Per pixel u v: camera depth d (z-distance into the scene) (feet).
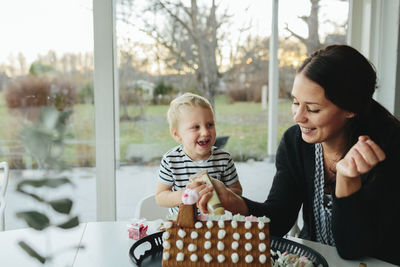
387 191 2.67
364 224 2.59
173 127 4.19
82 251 2.78
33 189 1.34
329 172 3.32
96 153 5.69
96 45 5.51
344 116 2.79
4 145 5.85
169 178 4.12
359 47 6.98
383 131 2.97
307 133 2.86
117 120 6.48
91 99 5.84
